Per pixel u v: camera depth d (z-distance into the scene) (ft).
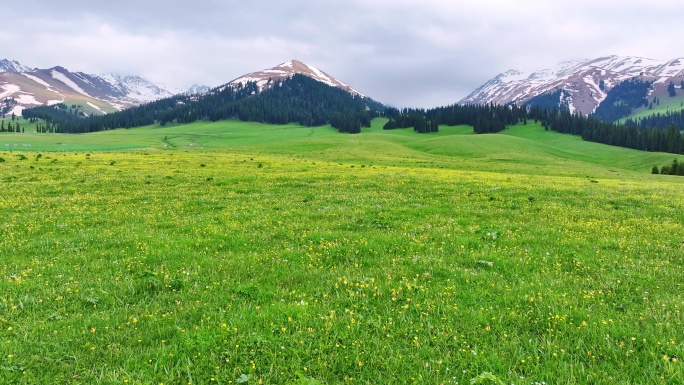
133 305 30.09
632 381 21.24
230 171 141.59
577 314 28.02
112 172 130.93
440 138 576.61
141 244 46.60
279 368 22.29
